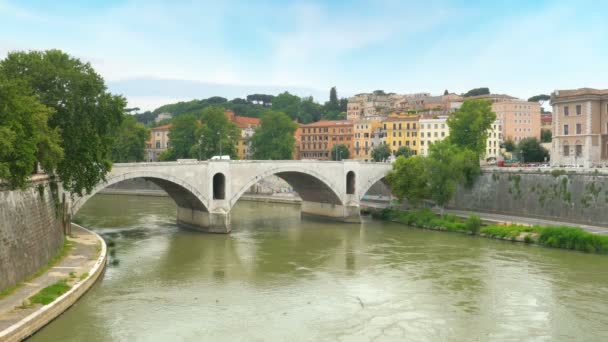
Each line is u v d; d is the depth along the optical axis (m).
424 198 88.62
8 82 40.78
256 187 135.88
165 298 43.28
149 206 107.06
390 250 63.25
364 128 173.88
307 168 86.44
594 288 46.34
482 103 100.25
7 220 37.94
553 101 100.31
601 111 94.44
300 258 58.81
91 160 56.00
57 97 52.69
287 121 147.50
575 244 62.31
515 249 63.09
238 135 151.00
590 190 74.00
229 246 65.56
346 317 39.47
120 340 34.25
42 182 48.19
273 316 39.53
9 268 37.50
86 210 99.62
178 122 149.25
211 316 39.31
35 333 32.88
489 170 92.44
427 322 38.53
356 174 92.44
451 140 101.19
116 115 58.34
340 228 81.88
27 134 41.41
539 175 82.62
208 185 74.75
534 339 35.41
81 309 39.50
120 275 50.00
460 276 50.56
